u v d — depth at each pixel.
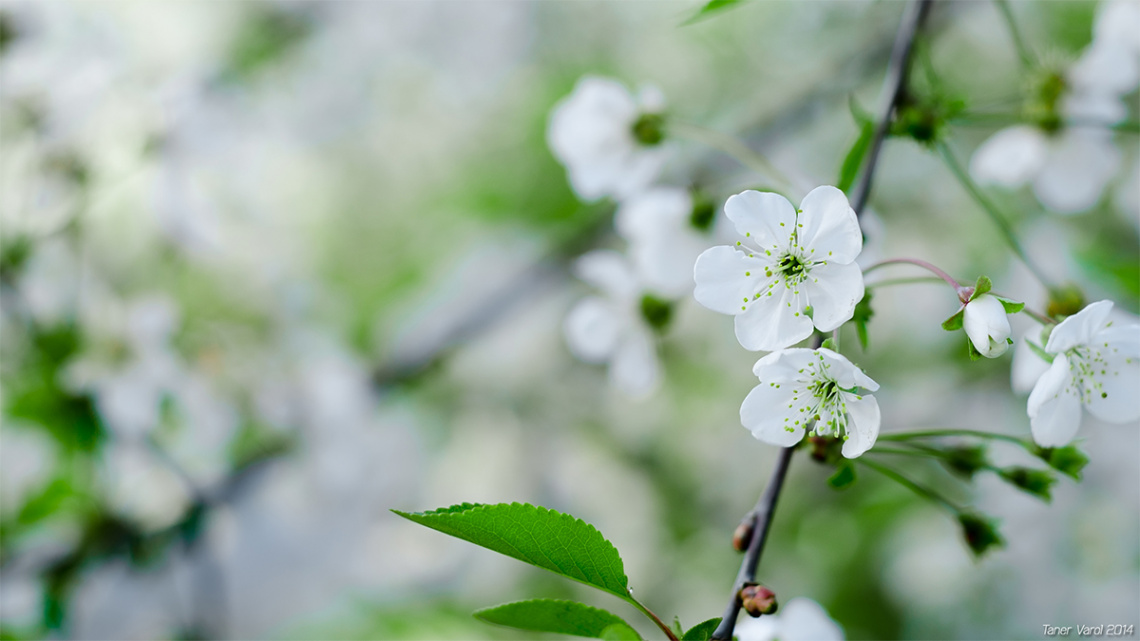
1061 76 0.64
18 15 0.80
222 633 0.82
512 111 1.25
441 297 1.14
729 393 1.20
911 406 1.04
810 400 0.53
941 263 1.05
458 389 1.23
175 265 0.88
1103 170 0.64
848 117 1.08
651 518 1.21
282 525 0.99
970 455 0.55
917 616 1.03
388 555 1.08
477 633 1.01
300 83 1.24
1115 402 0.54
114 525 0.76
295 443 0.90
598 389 1.25
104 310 0.77
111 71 0.82
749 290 0.53
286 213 1.19
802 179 0.65
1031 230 0.93
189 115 0.82
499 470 1.25
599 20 1.26
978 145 1.04
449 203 1.25
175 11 1.09
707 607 1.10
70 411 0.74
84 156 0.78
